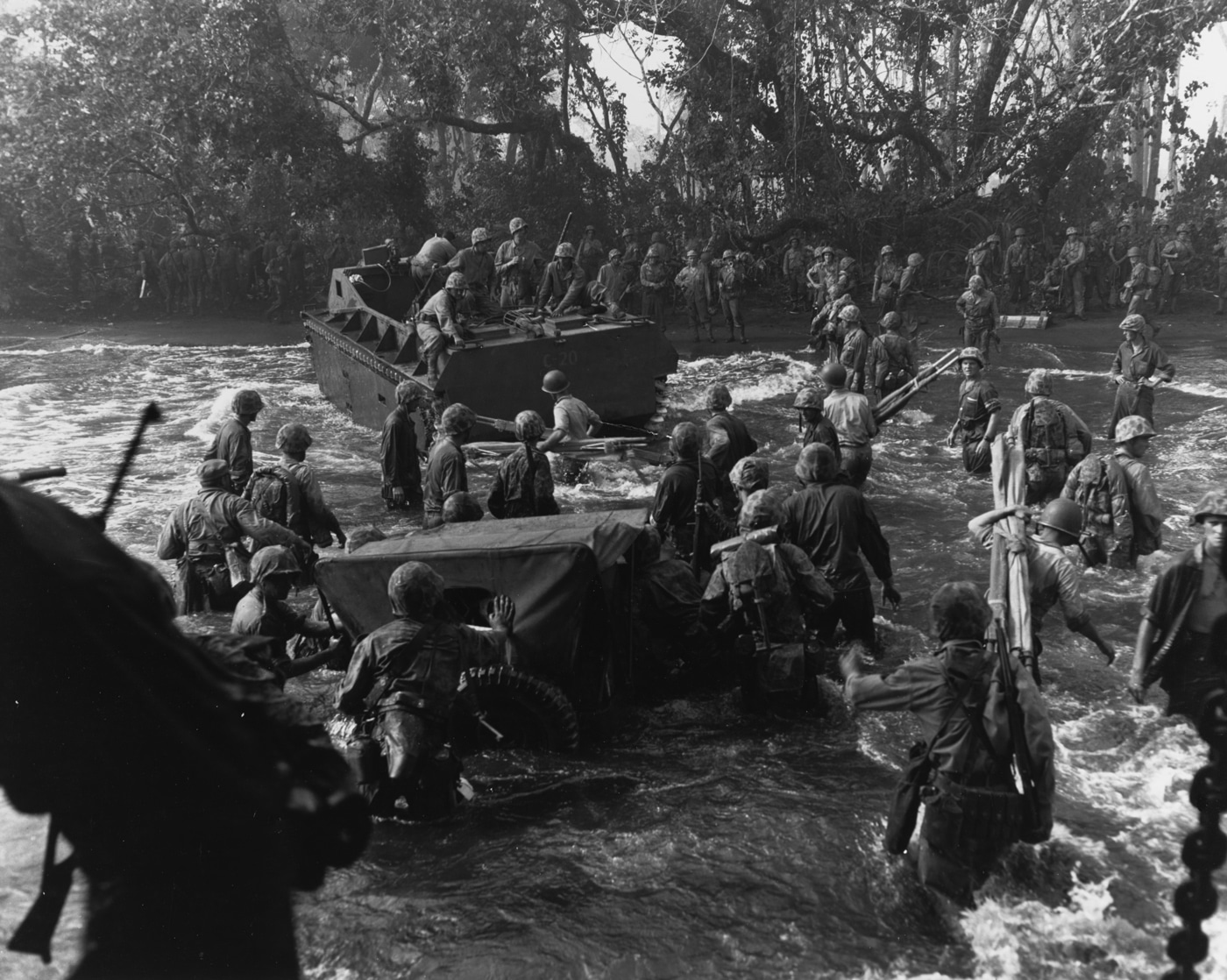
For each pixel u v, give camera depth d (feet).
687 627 25.86
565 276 69.92
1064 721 23.86
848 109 112.37
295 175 115.75
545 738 22.81
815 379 69.00
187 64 104.73
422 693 19.85
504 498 33.50
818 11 105.60
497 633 22.44
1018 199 112.37
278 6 115.03
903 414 58.80
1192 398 60.13
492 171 121.70
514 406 50.98
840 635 28.63
